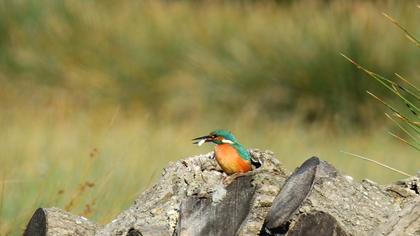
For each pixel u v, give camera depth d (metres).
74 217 6.11
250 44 19.02
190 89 18.88
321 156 13.52
